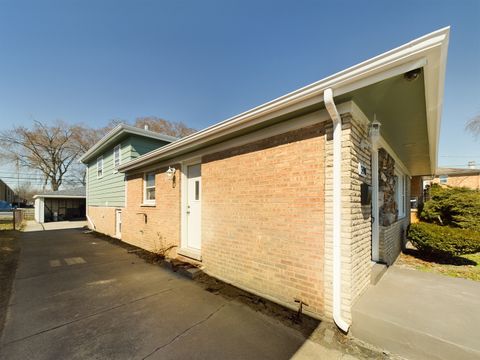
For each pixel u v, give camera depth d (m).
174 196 5.90
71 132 28.47
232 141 4.21
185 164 5.73
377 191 4.17
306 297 3.04
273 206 3.48
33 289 3.91
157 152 5.80
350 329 2.56
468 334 2.13
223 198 4.36
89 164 13.73
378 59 2.13
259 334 2.56
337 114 2.68
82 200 21.83
